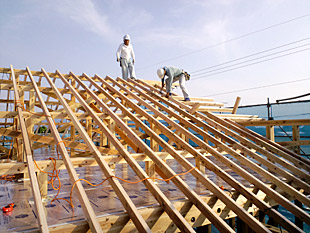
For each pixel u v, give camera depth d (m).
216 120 5.66
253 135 5.33
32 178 2.20
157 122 4.04
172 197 2.74
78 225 2.00
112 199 2.75
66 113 3.90
